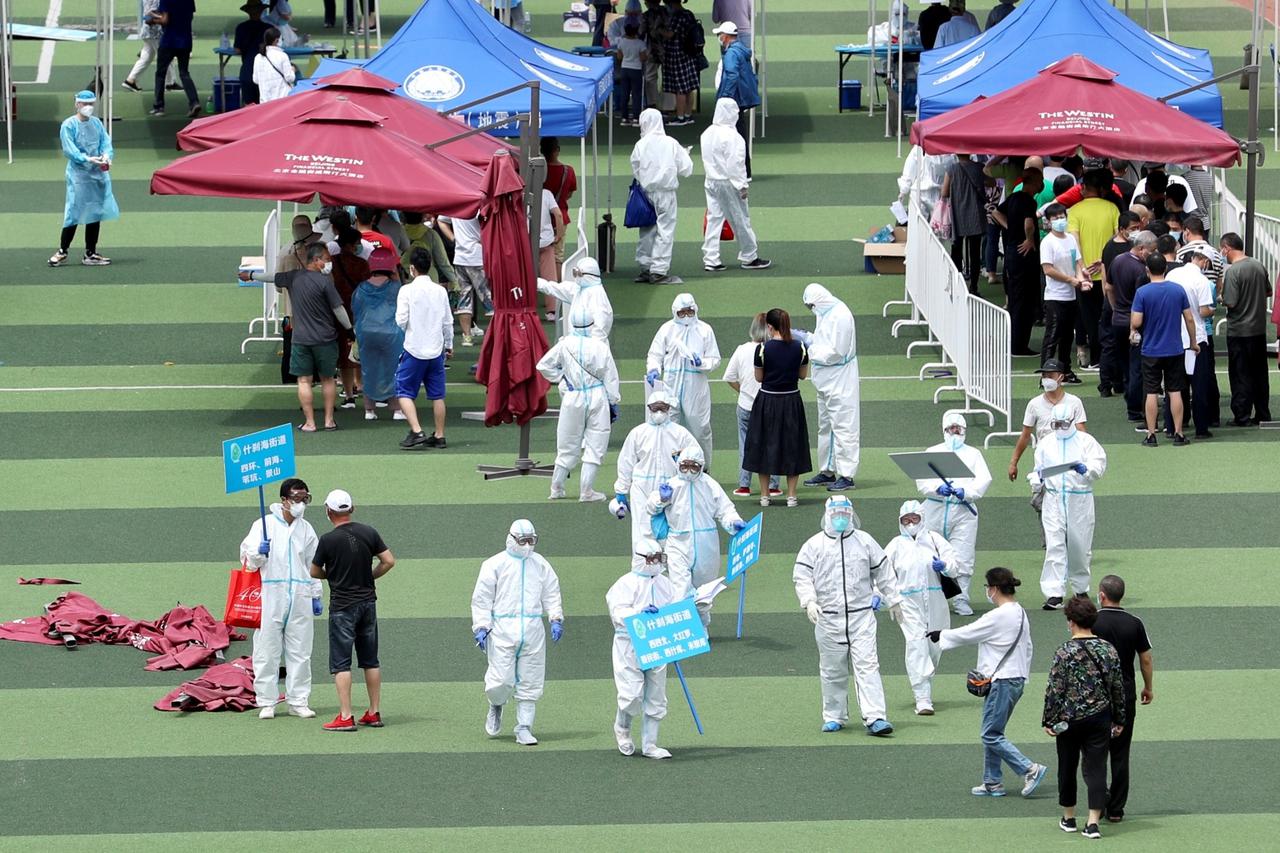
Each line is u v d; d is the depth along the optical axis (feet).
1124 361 272.72
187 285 325.62
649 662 169.27
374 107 280.10
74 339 300.81
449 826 159.63
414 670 194.80
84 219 329.52
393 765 172.14
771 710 185.26
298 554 181.68
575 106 297.94
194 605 209.15
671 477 210.18
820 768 171.53
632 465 212.84
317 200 368.48
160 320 310.04
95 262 333.21
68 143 326.65
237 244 347.36
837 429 241.55
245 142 265.75
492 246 242.58
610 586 214.28
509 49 312.50
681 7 395.75
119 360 293.23
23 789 167.43
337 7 490.90
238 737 178.70
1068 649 156.04
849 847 155.22
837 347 239.09
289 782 168.66
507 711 185.57
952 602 205.46
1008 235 289.33
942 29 369.71
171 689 190.29
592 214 356.38
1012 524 231.50
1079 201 285.23
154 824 160.35
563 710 185.68
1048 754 174.50
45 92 427.74
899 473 248.32
